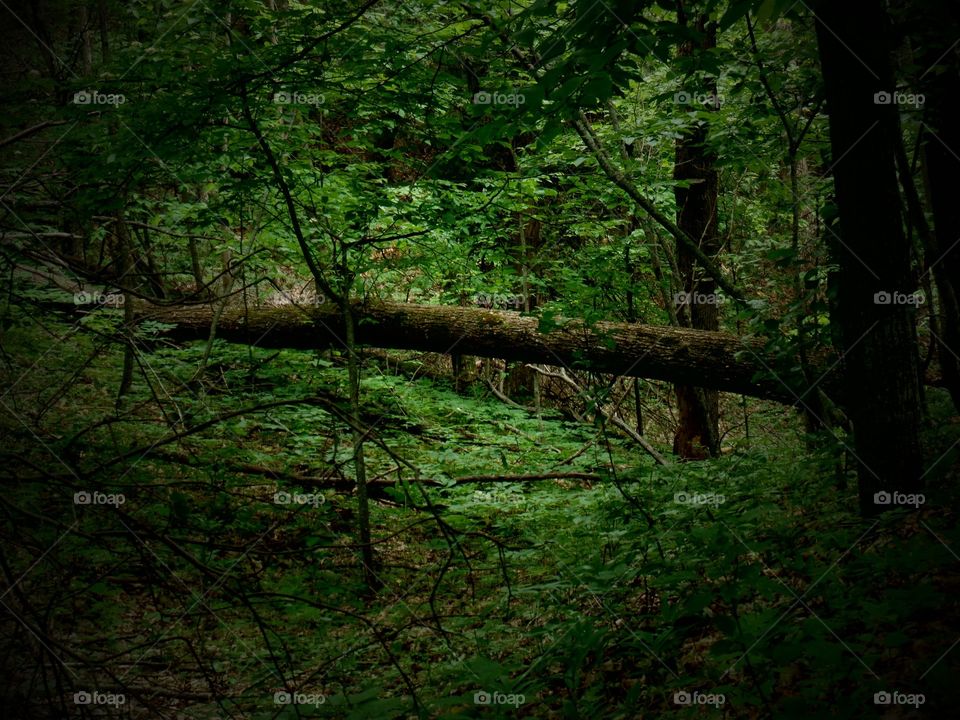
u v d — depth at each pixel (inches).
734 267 366.0
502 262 365.1
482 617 187.5
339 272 264.2
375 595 227.1
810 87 209.9
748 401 474.0
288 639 190.5
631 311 397.7
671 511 179.0
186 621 191.6
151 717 149.7
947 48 159.0
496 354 358.6
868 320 145.6
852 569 124.0
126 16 339.6
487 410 446.0
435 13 207.8
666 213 343.3
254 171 237.6
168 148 188.4
